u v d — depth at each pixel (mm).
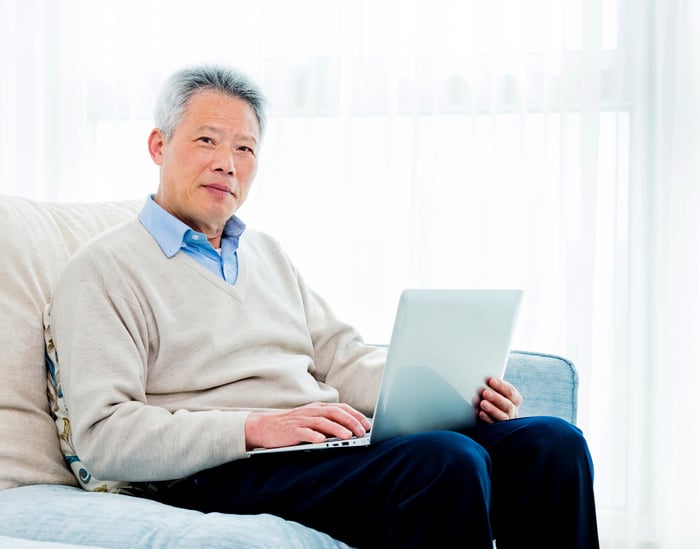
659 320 2543
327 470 1312
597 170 2549
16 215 1630
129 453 1323
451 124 2613
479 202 2576
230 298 1596
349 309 2617
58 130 2709
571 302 2576
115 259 1478
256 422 1328
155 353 1487
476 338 1420
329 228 2629
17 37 2719
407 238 2637
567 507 1396
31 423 1466
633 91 2568
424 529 1205
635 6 2561
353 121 2639
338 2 2602
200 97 1610
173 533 1078
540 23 2580
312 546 1162
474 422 1544
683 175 2533
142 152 2707
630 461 2531
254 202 2641
